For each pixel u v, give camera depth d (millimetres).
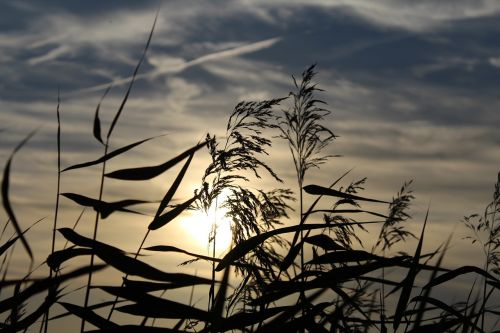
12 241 1702
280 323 1533
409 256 1792
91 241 1704
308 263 1885
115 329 1613
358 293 1589
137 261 1631
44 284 1287
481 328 1901
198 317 1617
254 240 1865
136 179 1771
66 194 1767
